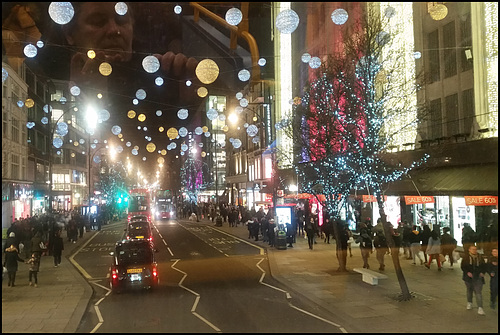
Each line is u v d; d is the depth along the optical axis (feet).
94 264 70.54
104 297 45.78
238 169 213.87
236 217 149.18
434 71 69.56
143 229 91.91
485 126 59.31
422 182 66.59
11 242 56.49
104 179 220.23
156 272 47.83
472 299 37.81
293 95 126.62
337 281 50.78
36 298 44.91
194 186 274.57
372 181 47.75
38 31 92.73
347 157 56.65
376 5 80.89
